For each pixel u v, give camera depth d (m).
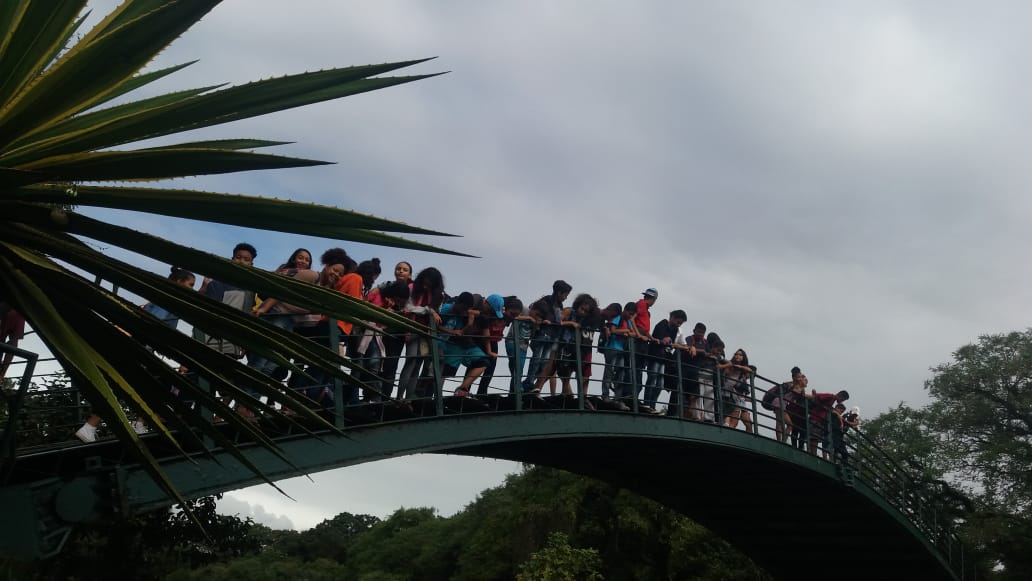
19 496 5.43
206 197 3.55
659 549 30.45
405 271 8.27
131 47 3.05
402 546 62.03
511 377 9.84
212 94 3.27
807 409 14.76
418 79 3.47
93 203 3.56
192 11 2.96
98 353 4.00
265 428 7.25
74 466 6.23
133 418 6.43
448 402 9.27
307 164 3.39
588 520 32.19
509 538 35.88
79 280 3.67
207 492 6.78
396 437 8.27
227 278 3.95
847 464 15.17
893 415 28.64
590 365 10.87
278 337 4.05
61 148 3.34
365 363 7.82
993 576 23.59
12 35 2.95
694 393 12.65
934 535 18.02
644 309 11.68
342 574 66.69
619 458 14.64
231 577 57.06
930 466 26.48
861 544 17.62
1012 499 25.22
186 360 4.16
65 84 3.13
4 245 3.60
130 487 6.23
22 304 3.57
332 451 7.70
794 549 18.47
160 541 12.32
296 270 7.12
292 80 3.29
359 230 3.86
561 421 10.18
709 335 13.03
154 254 3.81
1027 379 27.64
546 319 10.11
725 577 27.30
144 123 3.36
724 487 16.11
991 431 28.30
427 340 8.29
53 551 5.64
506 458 13.32
